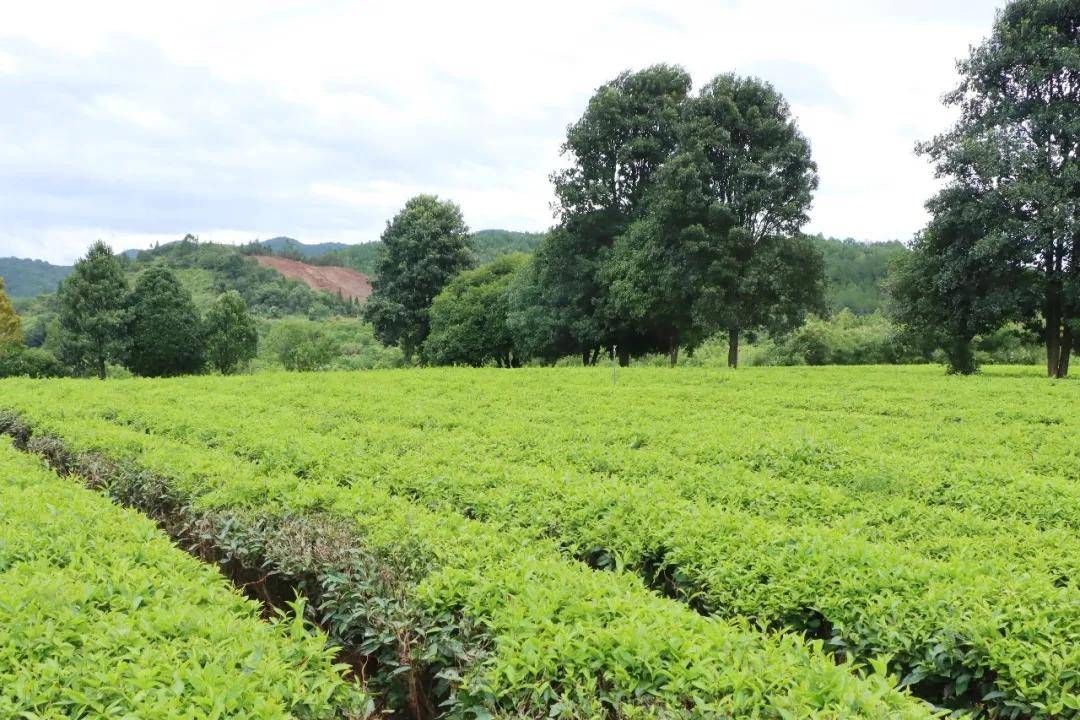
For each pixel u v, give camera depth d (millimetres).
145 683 4293
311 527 7945
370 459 11344
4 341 55594
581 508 8703
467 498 9414
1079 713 4723
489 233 181000
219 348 63094
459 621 5758
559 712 4375
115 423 16953
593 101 42969
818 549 6934
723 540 7430
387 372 34250
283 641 5211
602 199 42906
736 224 36188
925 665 5445
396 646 5953
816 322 58031
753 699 4207
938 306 32469
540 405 21125
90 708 4227
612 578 6223
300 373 33625
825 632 6379
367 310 62562
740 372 31812
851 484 11070
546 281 46406
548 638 5023
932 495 10305
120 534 7535
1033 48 29266
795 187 36438
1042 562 6949
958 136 30984
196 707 4180
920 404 21422
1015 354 49250
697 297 37188
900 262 35031
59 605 5344
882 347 55312
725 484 10367
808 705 4133
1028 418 19172
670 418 18406
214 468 10211
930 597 5801
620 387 25719
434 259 62469
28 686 4227
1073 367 42125
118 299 56594
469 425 17094
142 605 5707
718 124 37062
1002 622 5473
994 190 29547
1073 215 28062
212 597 6012
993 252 28844
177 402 21250
